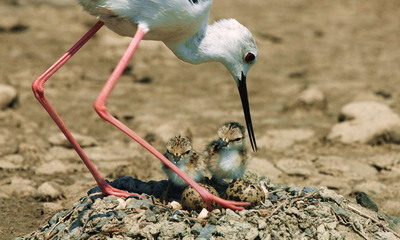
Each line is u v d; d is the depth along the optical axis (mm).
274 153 11859
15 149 11484
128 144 12523
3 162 10602
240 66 7625
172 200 6930
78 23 27922
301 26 29875
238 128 6781
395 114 12977
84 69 20328
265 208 6227
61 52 22750
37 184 9609
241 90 7777
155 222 5965
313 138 12992
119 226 5871
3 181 9633
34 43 24203
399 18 32312
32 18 28547
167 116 15070
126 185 7105
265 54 24078
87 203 6516
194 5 6766
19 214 8188
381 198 8906
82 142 12328
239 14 32250
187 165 6688
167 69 20859
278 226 5906
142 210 6137
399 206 8438
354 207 6785
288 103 15773
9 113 14367
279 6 35969
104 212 6117
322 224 6012
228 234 5754
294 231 5922
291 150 12062
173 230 5766
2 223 7750
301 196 6582
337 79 19922
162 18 6629
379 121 12625
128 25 6793
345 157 11445
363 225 6332
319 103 15555
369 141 12195
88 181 9867
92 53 22875
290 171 10508
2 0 31969
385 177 10188
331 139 12500
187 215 6184
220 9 33594
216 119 14875
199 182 6898
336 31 29000
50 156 11281
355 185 9695
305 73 20906
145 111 15562
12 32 26188
